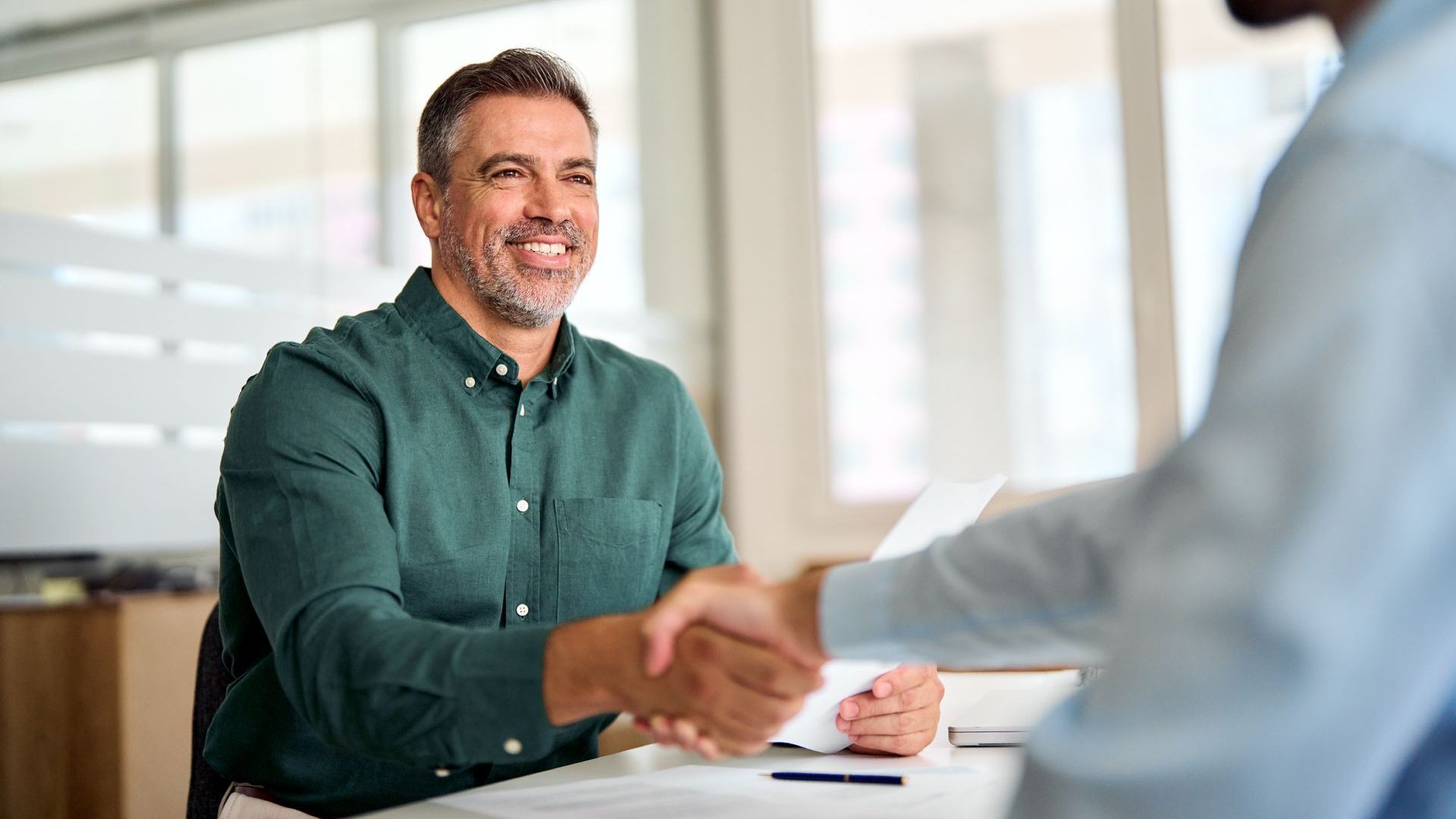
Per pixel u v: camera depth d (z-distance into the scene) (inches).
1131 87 152.9
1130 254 153.3
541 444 57.5
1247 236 18.7
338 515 44.5
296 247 162.9
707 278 178.9
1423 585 15.7
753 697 32.1
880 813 34.8
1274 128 146.9
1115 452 156.9
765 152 173.8
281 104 162.7
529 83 59.4
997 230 163.8
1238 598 16.2
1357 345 16.1
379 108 173.2
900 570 27.5
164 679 94.0
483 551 53.9
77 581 107.6
